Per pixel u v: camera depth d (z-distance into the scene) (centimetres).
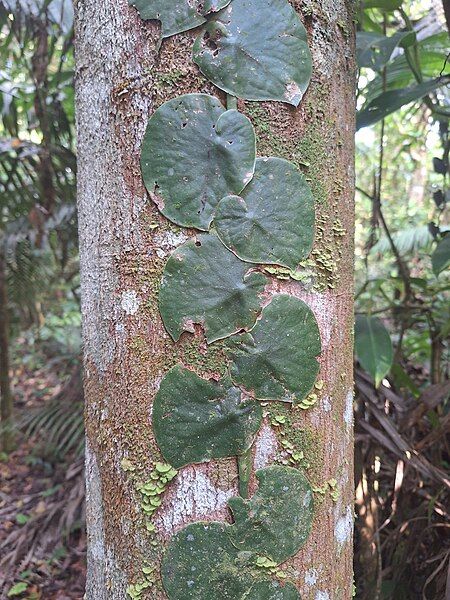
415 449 88
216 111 42
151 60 42
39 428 174
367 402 86
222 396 43
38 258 192
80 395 176
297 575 46
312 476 46
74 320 269
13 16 125
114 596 46
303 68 43
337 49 46
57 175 154
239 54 42
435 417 90
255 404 44
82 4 46
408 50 95
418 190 244
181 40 42
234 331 43
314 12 44
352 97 49
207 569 44
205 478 44
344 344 48
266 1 42
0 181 160
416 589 89
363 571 86
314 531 46
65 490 152
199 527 44
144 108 43
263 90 42
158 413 43
